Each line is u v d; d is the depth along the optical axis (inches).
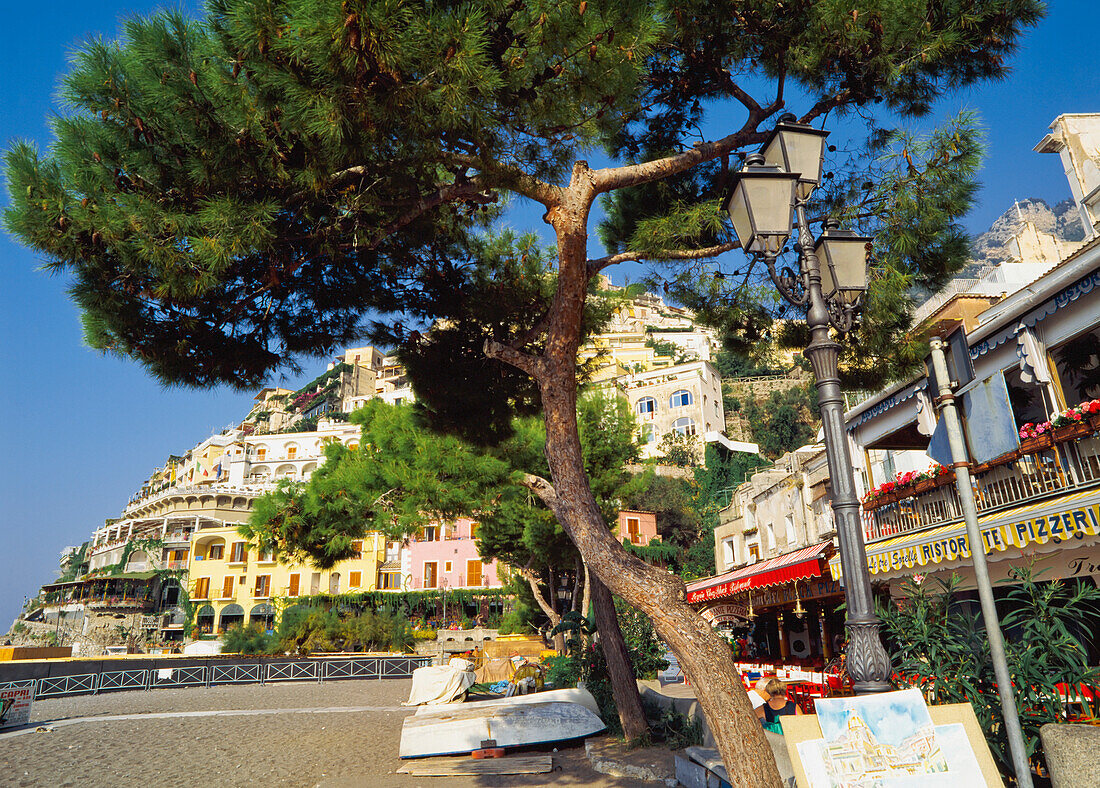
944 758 130.3
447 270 314.2
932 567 369.7
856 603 148.8
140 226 170.7
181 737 506.0
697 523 2201.0
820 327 170.9
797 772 129.2
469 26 165.5
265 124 177.8
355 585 2103.8
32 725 586.2
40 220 169.9
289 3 162.9
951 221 273.6
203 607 2251.5
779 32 251.1
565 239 225.0
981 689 169.8
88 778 363.6
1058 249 776.3
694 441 2551.7
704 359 2881.4
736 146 269.1
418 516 523.2
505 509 815.1
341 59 159.0
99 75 172.6
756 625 770.8
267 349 256.4
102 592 2536.9
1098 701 158.7
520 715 419.8
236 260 211.9
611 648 387.5
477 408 348.5
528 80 195.5
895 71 244.7
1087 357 373.4
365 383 4269.2
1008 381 411.2
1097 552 295.7
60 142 175.8
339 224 215.5
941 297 553.9
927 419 418.6
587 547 209.8
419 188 222.7
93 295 189.6
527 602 1330.0
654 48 251.4
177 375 233.3
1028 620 170.1
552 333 231.9
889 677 143.7
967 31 250.5
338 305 288.4
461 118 184.1
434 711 460.8
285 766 390.3
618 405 757.3
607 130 231.1
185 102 174.1
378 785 334.3
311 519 521.7
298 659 1128.8
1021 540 285.4
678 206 261.0
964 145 258.8
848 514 154.0
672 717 375.2
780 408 3095.5
